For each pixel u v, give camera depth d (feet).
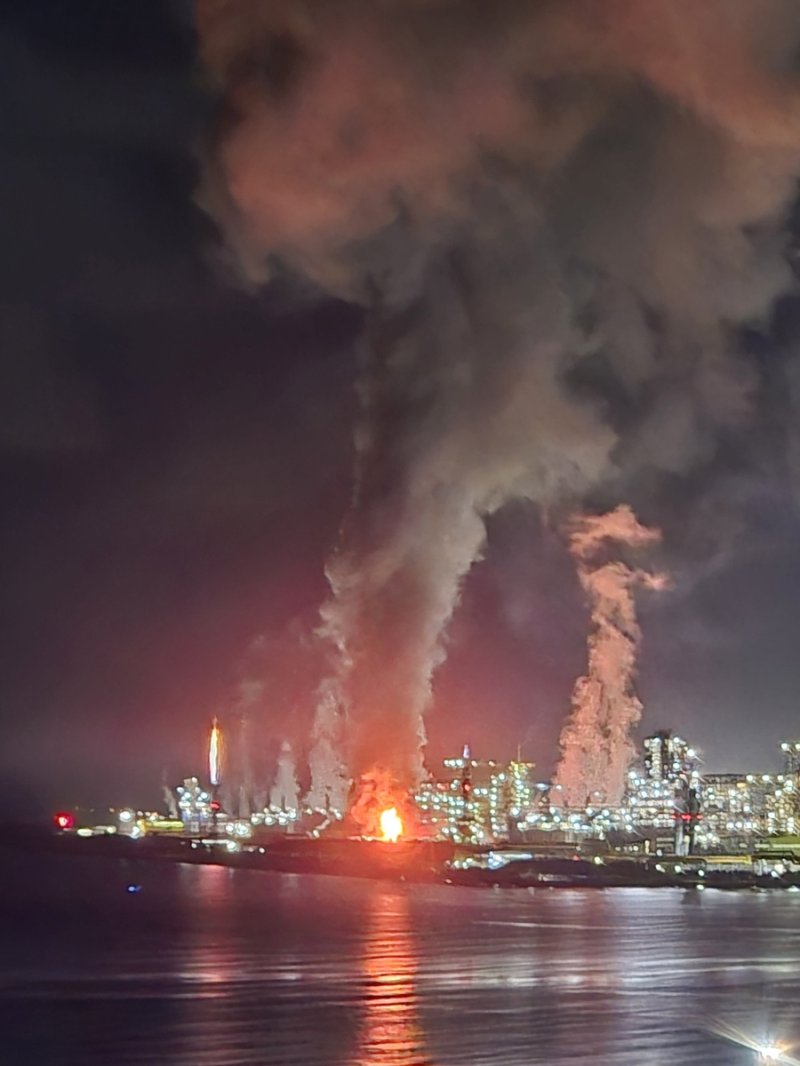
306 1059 125.49
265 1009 155.22
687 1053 128.47
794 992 168.86
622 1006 156.35
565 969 191.93
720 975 185.78
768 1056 127.85
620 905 340.18
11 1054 129.39
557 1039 134.62
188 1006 158.61
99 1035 138.92
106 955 220.02
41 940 248.73
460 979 180.75
